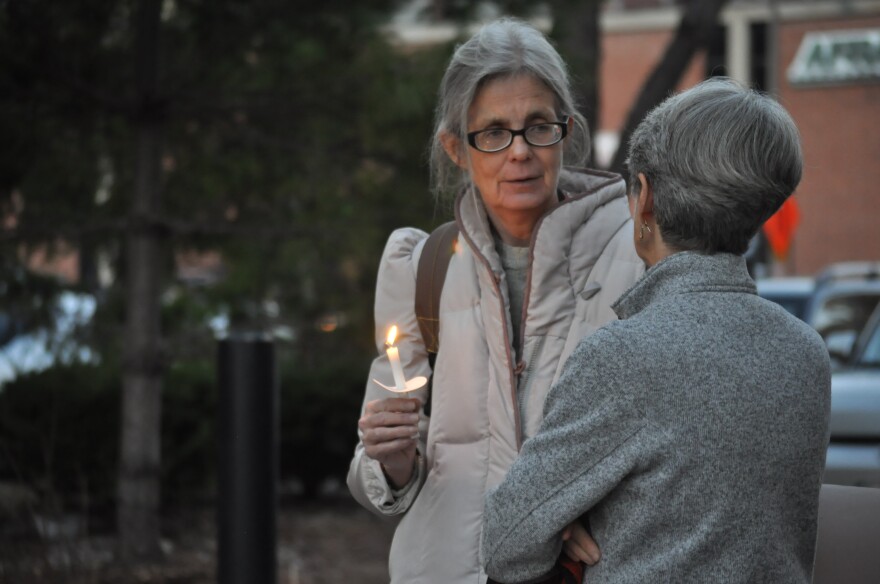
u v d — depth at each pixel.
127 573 10.27
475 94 4.13
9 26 10.50
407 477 4.20
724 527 3.07
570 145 4.55
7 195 11.38
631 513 3.14
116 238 11.97
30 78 10.77
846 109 54.66
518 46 4.12
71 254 11.96
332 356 16.30
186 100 11.15
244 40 11.20
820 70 54.72
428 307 4.30
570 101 4.21
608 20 57.28
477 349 4.16
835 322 14.91
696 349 3.15
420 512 4.19
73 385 12.34
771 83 55.72
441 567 4.08
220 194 12.13
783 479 3.13
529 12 11.63
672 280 3.32
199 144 11.88
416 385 3.73
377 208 11.88
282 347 15.87
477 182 4.19
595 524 3.27
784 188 3.32
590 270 4.12
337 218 11.83
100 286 12.60
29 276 11.93
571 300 4.10
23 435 12.08
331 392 15.73
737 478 3.08
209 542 12.06
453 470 4.13
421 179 11.65
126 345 11.33
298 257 12.79
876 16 54.25
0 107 10.72
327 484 17.03
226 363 7.42
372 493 4.26
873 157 54.38
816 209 55.09
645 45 56.94
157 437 11.34
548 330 4.09
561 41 11.66
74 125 11.23
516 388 4.09
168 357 11.84
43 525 9.57
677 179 3.32
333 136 11.66
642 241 3.52
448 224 4.46
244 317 14.28
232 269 13.69
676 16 56.09
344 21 11.27
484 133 4.13
